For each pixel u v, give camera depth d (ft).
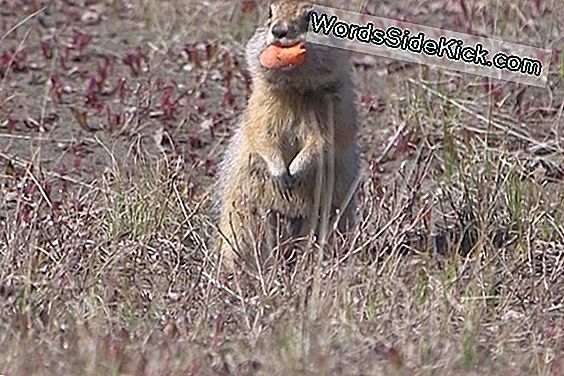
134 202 48.60
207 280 43.52
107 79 65.92
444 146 54.54
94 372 35.76
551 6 72.08
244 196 46.96
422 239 48.16
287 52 45.32
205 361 36.81
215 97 64.08
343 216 47.26
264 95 46.88
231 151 48.32
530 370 37.06
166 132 59.36
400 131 56.80
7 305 40.96
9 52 67.82
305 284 41.14
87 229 46.62
